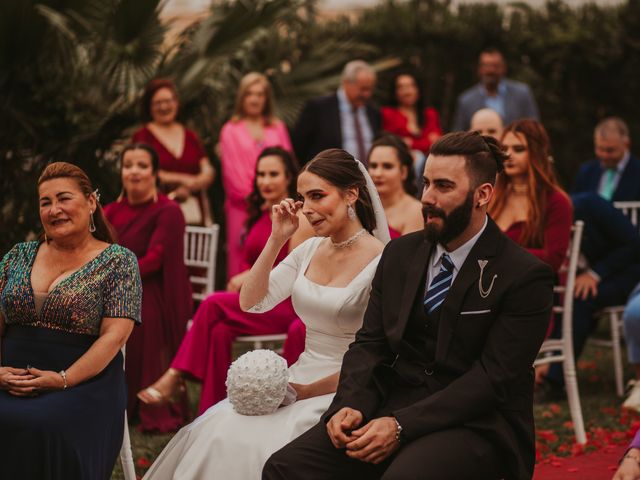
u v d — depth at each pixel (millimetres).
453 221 3557
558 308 5723
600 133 7824
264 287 4266
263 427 3955
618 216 6645
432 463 3385
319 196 4129
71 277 4109
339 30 11008
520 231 5805
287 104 9555
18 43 7715
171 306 5941
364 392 3650
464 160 3547
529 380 3613
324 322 4191
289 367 4688
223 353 5434
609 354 7875
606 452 5344
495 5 11352
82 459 3900
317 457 3598
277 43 9828
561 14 11242
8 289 4148
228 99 9281
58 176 4145
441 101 11203
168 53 8648
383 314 3758
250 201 6102
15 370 3969
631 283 6621
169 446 4141
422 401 3506
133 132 8125
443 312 3600
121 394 4168
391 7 11258
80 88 8203
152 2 8062
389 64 10133
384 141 5738
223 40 8836
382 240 4320
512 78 11094
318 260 4297
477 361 3562
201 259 6629
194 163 7762
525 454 3596
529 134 5711
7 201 8078
